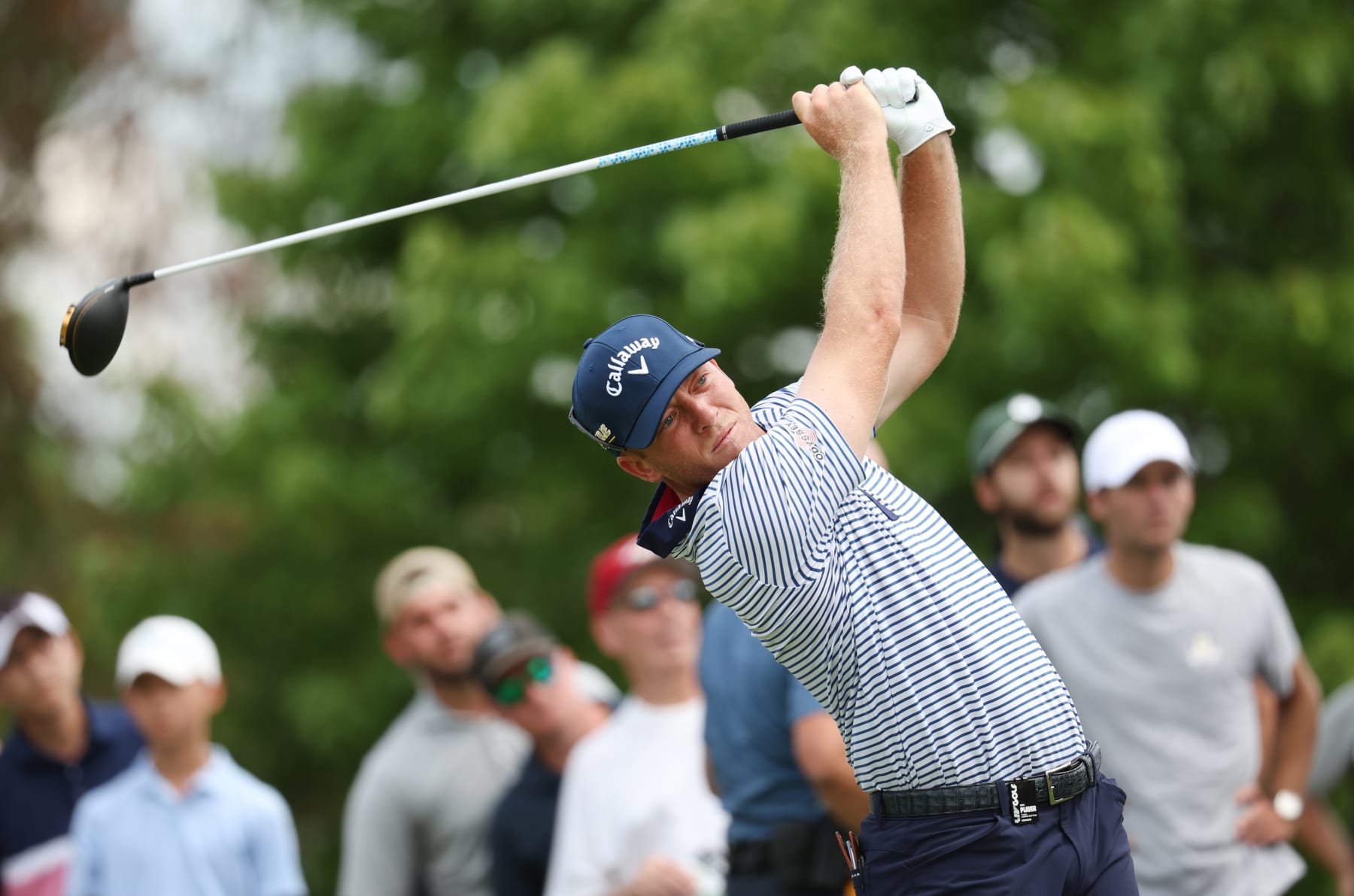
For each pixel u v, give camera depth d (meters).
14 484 43.56
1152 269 33.09
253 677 41.78
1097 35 34.72
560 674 18.98
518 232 39.28
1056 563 19.05
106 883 19.66
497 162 34.72
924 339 11.62
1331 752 19.41
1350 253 34.50
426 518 41.22
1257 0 32.84
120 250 43.50
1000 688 10.16
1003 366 34.00
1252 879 16.69
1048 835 10.15
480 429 38.97
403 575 21.25
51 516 44.03
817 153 31.91
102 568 42.41
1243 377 34.09
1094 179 31.58
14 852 21.38
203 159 42.81
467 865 20.39
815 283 34.28
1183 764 16.67
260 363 43.31
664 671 17.38
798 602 9.87
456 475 41.53
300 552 41.41
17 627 21.09
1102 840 10.48
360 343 43.38
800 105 10.73
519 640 18.80
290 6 42.88
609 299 35.81
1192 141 34.44
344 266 42.59
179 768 19.77
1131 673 16.84
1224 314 34.34
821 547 9.83
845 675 10.21
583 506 39.38
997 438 18.94
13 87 43.66
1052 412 18.95
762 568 9.78
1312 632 34.31
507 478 40.16
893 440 31.66
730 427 10.36
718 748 15.44
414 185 40.31
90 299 12.23
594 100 33.62
